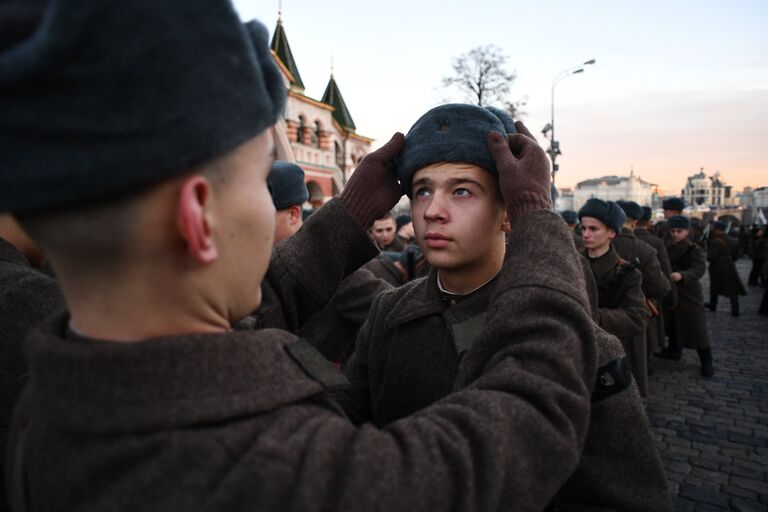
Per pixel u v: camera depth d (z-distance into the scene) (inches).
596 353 30.7
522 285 31.4
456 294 47.8
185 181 21.6
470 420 24.3
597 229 145.4
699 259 225.9
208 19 21.3
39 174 18.7
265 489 19.8
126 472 20.5
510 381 26.9
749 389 201.6
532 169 38.8
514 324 30.3
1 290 45.3
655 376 221.6
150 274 22.6
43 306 45.8
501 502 23.4
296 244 52.2
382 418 50.6
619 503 38.4
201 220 22.0
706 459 145.3
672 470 139.6
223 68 21.4
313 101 944.3
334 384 27.0
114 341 23.0
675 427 167.6
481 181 43.7
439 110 45.1
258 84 23.5
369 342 56.3
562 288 30.9
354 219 50.8
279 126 807.1
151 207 21.1
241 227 24.4
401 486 21.3
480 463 22.8
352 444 22.4
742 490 128.5
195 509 19.6
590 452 38.5
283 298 51.5
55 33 17.4
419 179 45.6
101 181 19.0
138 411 20.8
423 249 46.1
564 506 39.4
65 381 21.6
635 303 136.2
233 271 24.9
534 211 36.0
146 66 19.0
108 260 21.8
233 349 23.6
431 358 47.8
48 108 18.4
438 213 43.8
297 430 22.9
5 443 42.9
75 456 21.2
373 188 51.2
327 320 78.4
